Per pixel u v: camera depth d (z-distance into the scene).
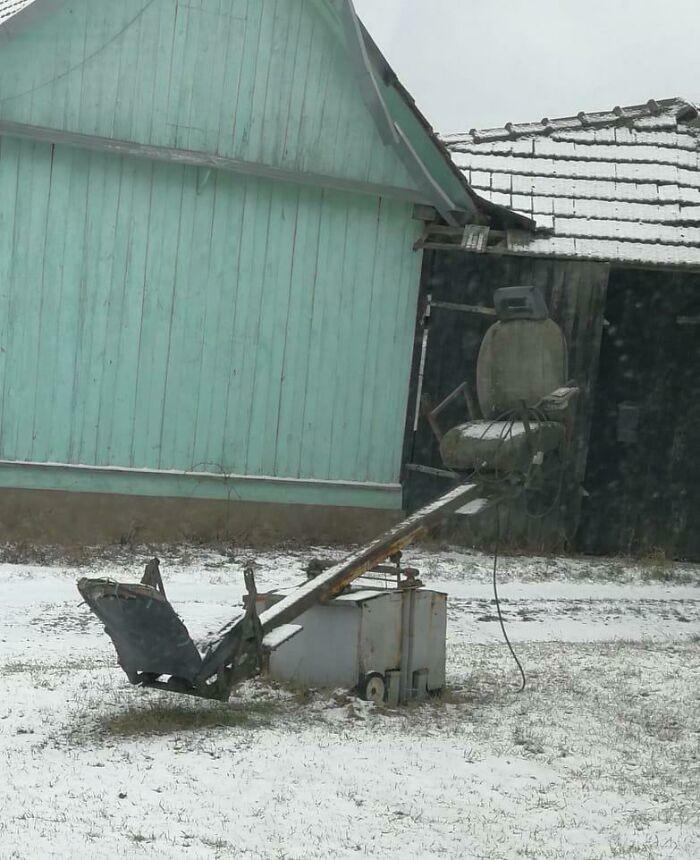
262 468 22.48
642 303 25.44
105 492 21.02
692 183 26.27
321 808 8.62
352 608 11.70
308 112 22.16
